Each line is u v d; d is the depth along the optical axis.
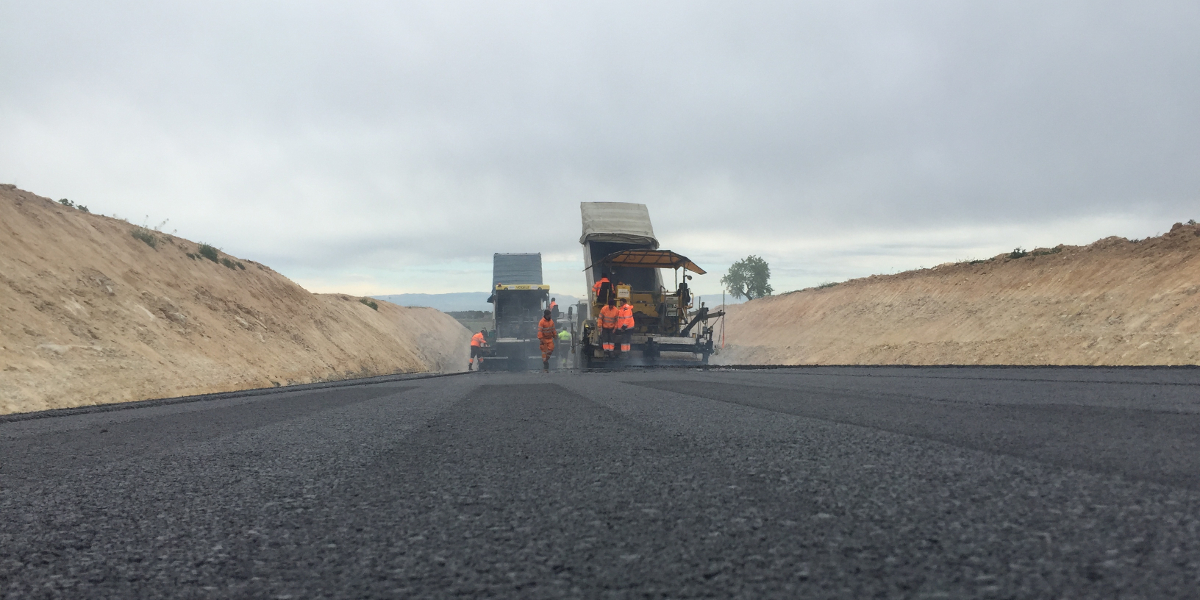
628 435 3.50
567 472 2.45
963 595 1.03
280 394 9.62
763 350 46.56
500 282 42.94
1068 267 30.64
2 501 2.20
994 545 1.32
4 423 6.47
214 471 2.76
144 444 3.89
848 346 38.66
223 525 1.77
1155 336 21.38
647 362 21.81
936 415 4.20
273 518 1.84
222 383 19.03
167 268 24.05
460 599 1.12
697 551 1.38
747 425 3.82
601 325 20.97
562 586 1.17
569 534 1.56
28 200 20.27
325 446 3.45
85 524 1.83
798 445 2.96
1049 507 1.64
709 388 7.73
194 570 1.36
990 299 33.06
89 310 17.56
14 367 13.45
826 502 1.80
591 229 23.81
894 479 2.10
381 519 1.79
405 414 5.22
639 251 21.91
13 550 1.56
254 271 31.55
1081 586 1.05
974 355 27.45
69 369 14.63
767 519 1.63
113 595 1.21
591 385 9.00
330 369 28.47
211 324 22.77
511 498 2.01
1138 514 1.53
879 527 1.51
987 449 2.71
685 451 2.88
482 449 3.14
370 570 1.32
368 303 50.81
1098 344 23.06
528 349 30.70
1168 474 2.06
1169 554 1.21
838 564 1.24
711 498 1.91
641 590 1.13
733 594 1.09
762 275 73.88
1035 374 10.57
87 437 4.43
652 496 1.97
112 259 21.14
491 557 1.39
